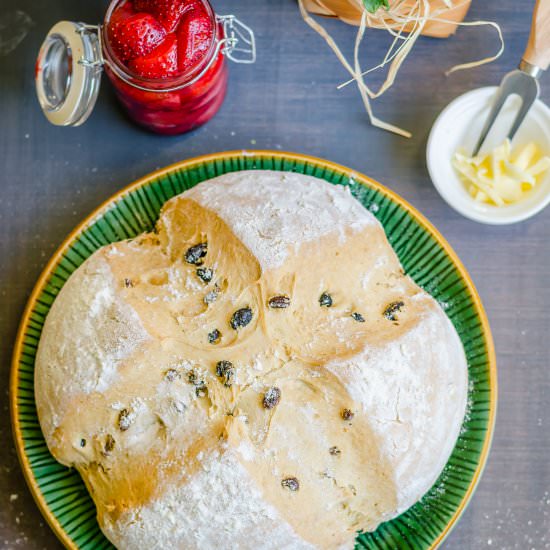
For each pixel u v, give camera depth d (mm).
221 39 682
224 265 642
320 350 628
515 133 720
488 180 715
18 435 670
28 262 729
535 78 698
